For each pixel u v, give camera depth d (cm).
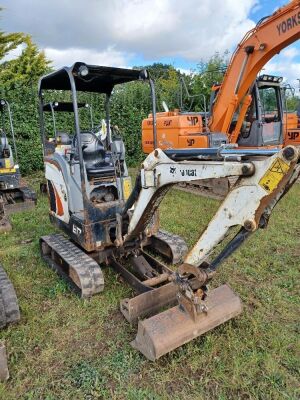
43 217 641
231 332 295
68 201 398
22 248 490
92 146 409
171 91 1460
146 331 259
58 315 330
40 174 1078
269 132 791
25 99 1041
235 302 294
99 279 347
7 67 1955
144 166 283
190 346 278
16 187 722
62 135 500
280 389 242
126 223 354
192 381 248
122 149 416
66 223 417
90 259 363
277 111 820
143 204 297
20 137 1052
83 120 1127
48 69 2056
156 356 254
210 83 1492
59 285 379
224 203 224
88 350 284
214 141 699
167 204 711
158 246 445
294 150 181
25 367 267
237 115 767
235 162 214
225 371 259
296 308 336
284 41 571
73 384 250
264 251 469
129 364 265
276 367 259
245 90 670
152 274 366
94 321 322
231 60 676
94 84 439
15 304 308
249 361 265
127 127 1227
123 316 326
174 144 797
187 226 573
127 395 238
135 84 1334
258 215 207
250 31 625
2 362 249
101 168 397
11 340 295
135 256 384
